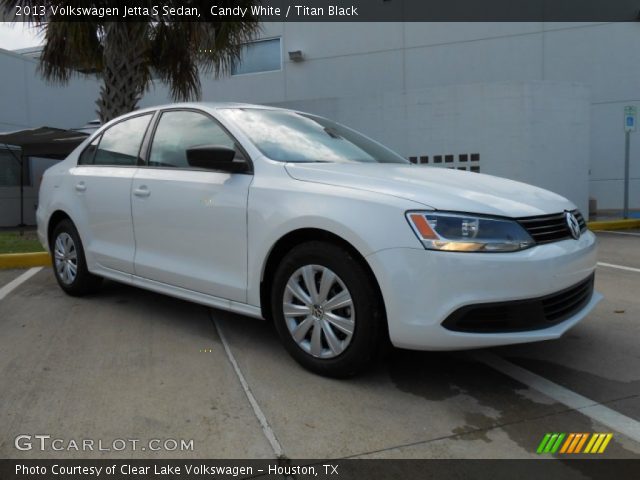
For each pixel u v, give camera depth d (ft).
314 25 48.26
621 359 10.89
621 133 44.19
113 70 25.18
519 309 8.67
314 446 7.64
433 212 8.67
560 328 9.12
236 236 10.78
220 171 11.41
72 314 13.98
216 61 27.84
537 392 9.37
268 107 13.39
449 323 8.47
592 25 43.45
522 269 8.59
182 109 13.00
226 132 11.69
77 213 14.87
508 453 7.49
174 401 8.96
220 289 11.16
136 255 13.10
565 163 35.04
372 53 47.29
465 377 9.97
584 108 35.27
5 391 9.34
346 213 9.13
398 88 46.98
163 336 12.20
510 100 34.04
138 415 8.48
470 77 45.55
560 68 44.24
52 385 9.58
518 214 9.01
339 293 9.36
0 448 7.55
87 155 15.49
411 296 8.54
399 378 9.89
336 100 36.70
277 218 9.97
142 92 28.25
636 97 43.45
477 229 8.58
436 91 35.14
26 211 43.86
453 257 8.41
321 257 9.46
